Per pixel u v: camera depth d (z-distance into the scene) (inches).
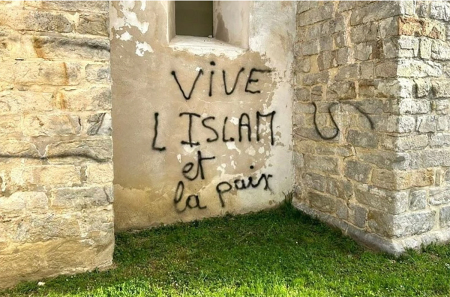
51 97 130.6
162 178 184.5
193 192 191.0
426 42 154.1
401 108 150.0
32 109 129.0
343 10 173.5
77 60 132.7
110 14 169.9
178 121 185.2
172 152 185.3
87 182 137.0
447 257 152.6
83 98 134.1
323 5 184.9
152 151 181.5
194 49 185.3
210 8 223.9
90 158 136.7
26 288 128.7
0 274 130.0
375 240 160.6
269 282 132.7
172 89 182.7
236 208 200.4
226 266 143.7
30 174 130.4
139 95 177.2
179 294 124.6
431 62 156.3
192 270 141.6
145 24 175.9
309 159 198.7
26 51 127.1
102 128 137.3
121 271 140.5
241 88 196.1
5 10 123.9
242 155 199.0
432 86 156.8
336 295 125.4
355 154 170.7
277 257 152.2
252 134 200.2
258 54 198.1
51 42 129.4
